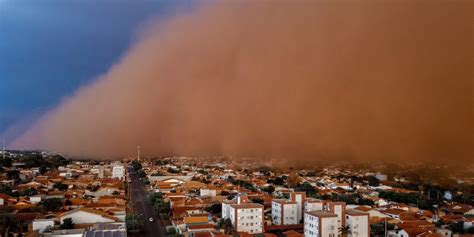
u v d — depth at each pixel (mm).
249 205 72688
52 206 80875
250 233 69688
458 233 70562
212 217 77250
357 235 66562
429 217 81500
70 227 67188
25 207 79375
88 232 56688
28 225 65250
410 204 97062
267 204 88688
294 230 72500
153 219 79688
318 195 101688
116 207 83250
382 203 95125
